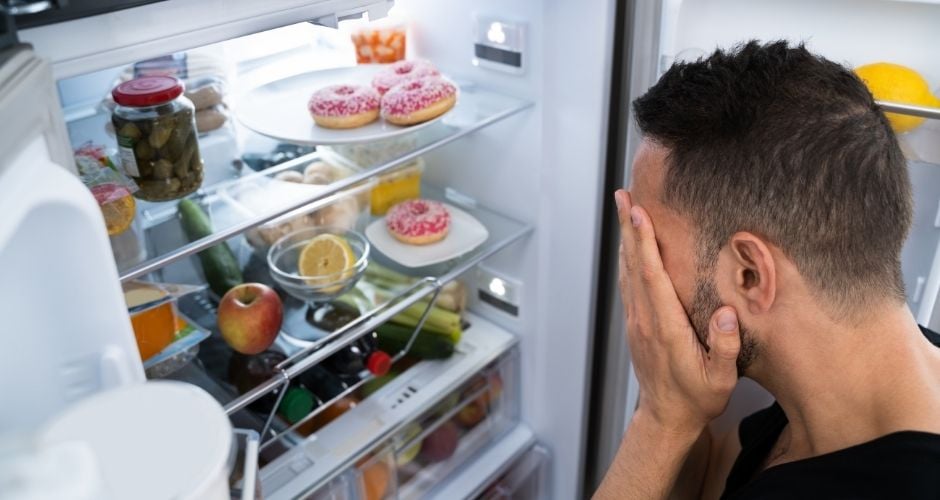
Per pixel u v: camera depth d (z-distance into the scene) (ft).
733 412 4.52
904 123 3.25
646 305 2.81
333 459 4.04
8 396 1.97
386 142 4.06
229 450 1.64
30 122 1.83
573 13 3.74
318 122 3.91
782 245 2.28
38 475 1.34
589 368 4.70
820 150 2.19
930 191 3.47
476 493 4.78
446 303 4.75
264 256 4.33
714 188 2.32
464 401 4.74
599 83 3.79
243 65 4.45
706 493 3.72
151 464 1.58
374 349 4.31
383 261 4.41
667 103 2.43
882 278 2.31
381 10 3.05
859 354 2.37
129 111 3.29
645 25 3.59
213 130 3.98
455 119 4.12
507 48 4.12
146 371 3.45
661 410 2.94
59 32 2.18
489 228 4.61
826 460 2.39
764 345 2.53
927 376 2.32
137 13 2.33
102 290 2.15
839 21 3.34
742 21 3.57
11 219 1.72
